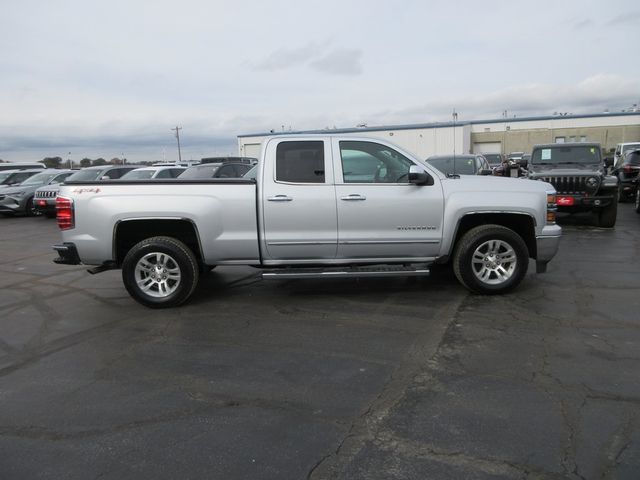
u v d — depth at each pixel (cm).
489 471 268
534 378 376
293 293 635
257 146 5125
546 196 588
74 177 1766
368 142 576
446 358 418
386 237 572
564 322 497
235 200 560
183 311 571
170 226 591
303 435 308
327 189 563
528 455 281
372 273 560
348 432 310
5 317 572
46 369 419
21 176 2112
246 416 333
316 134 578
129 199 557
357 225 568
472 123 6084
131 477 271
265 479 267
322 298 607
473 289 593
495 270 594
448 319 515
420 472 269
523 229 612
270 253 573
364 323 511
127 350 457
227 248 568
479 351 430
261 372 402
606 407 331
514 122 5916
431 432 307
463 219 592
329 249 573
